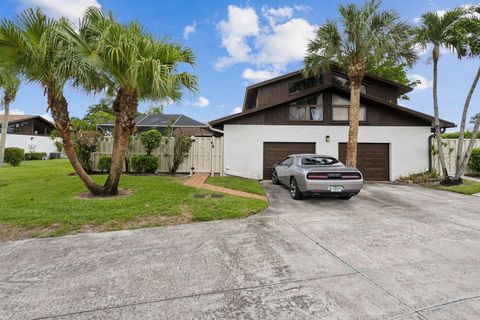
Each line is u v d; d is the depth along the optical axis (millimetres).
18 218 4898
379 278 2893
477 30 8891
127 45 5680
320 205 6711
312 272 3037
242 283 2785
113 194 6957
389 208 6398
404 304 2404
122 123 6645
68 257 3438
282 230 4609
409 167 11898
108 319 2186
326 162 7777
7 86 7652
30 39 5793
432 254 3561
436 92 10094
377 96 14727
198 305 2391
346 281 2828
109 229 4602
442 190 9312
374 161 12016
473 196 8125
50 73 5930
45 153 27438
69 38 5555
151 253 3580
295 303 2422
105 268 3129
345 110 12125
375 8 9688
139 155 11312
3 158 13508
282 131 11969
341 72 14500
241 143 11953
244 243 3963
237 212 5641
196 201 6539
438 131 10211
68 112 6527
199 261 3328
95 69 5898
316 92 11977
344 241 4066
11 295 2539
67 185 8094
